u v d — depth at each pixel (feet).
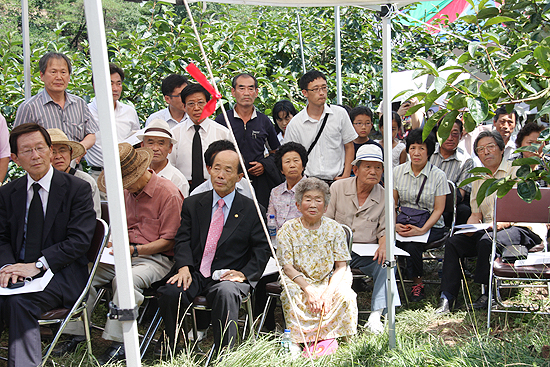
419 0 11.23
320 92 17.11
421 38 30.27
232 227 12.89
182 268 12.46
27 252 11.68
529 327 13.00
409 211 16.79
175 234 13.39
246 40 25.20
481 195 9.77
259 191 16.83
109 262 12.55
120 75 18.20
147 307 14.71
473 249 15.58
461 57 9.33
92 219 12.00
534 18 11.23
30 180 11.98
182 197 14.03
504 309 14.25
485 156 16.25
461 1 30.30
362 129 19.35
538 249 15.12
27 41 16.15
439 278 18.25
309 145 17.53
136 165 13.20
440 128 8.95
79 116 16.60
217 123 17.34
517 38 11.24
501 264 13.76
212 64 22.52
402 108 20.45
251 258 12.86
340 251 13.23
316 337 12.26
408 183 16.97
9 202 11.98
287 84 24.80
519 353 10.55
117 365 11.50
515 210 14.30
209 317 13.11
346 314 12.81
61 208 11.88
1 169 14.73
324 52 29.30
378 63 29.22
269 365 11.05
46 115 15.92
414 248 16.05
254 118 17.58
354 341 12.54
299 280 12.77
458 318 14.56
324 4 11.71
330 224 13.46
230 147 13.61
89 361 11.87
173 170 15.58
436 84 8.71
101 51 7.83
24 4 15.96
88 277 12.03
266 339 12.11
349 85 27.66
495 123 18.17
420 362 10.78
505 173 16.14
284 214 15.05
